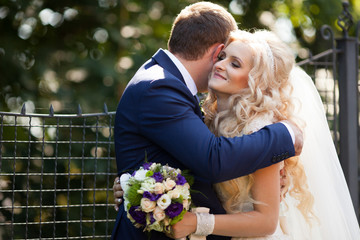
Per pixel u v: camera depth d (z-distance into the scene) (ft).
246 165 7.08
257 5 25.34
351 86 15.43
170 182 6.86
